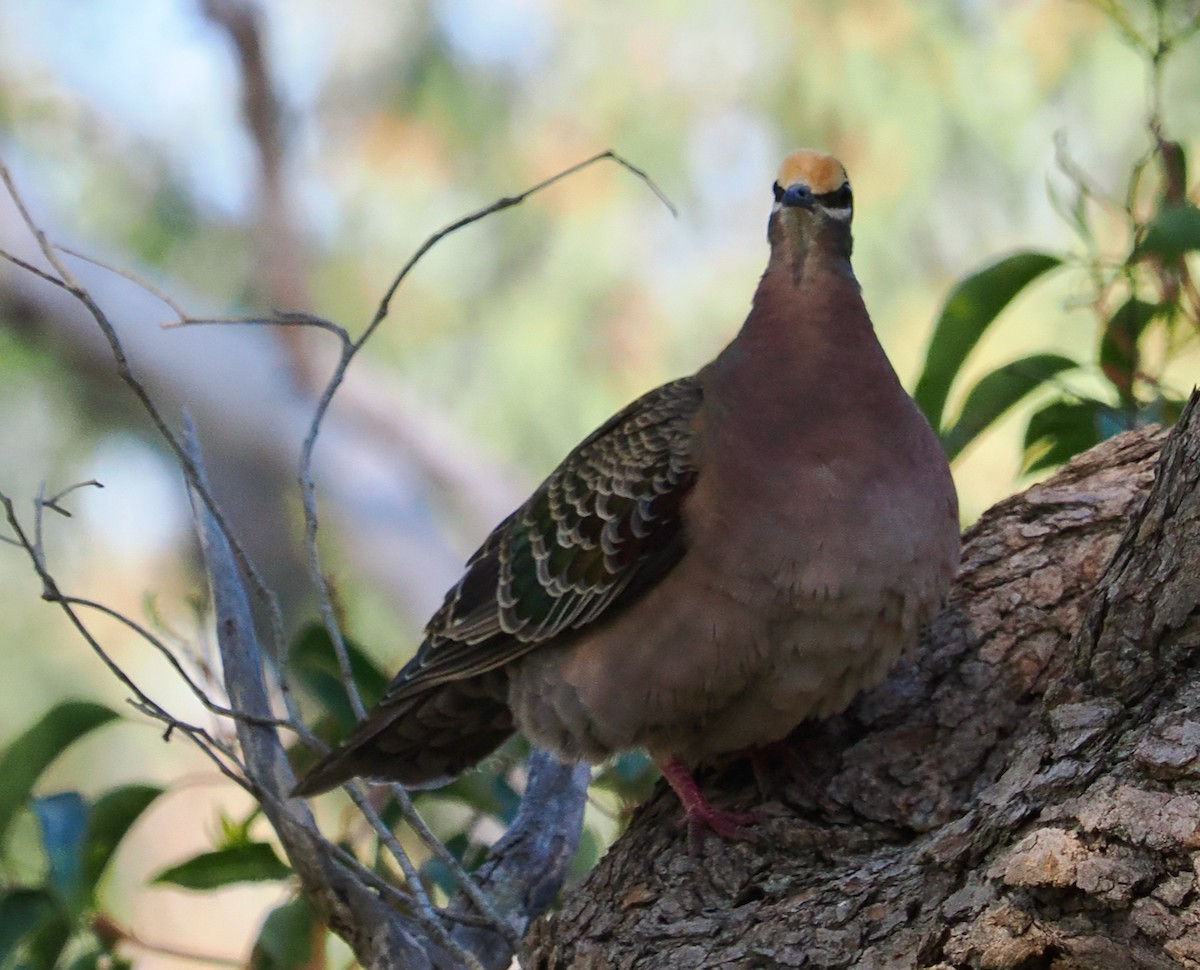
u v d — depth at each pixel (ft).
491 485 60.59
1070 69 54.65
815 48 57.11
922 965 18.58
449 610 27.07
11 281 55.83
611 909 22.90
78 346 57.26
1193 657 19.27
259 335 61.16
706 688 24.16
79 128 62.39
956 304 27.86
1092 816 18.01
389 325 61.72
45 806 26.71
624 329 59.21
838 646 23.71
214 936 64.44
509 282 60.44
